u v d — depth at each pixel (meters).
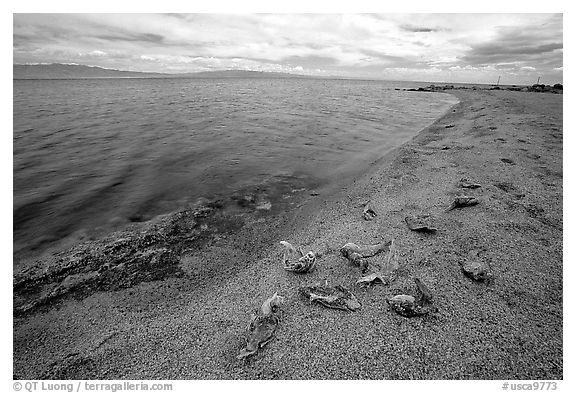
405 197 2.41
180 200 2.55
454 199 2.13
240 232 2.10
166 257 1.84
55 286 1.61
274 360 1.16
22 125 5.51
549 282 1.42
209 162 3.52
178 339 1.30
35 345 1.31
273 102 10.33
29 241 1.97
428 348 1.15
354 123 6.22
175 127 5.50
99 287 1.61
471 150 3.40
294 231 2.11
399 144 4.40
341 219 2.20
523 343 1.15
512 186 2.38
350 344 1.19
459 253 1.65
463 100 9.99
